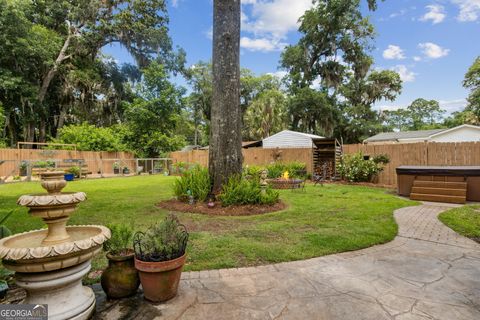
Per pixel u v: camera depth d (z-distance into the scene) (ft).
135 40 69.72
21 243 6.30
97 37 64.39
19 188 31.35
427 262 9.44
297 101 72.43
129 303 6.87
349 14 68.80
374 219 15.35
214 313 6.44
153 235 7.13
